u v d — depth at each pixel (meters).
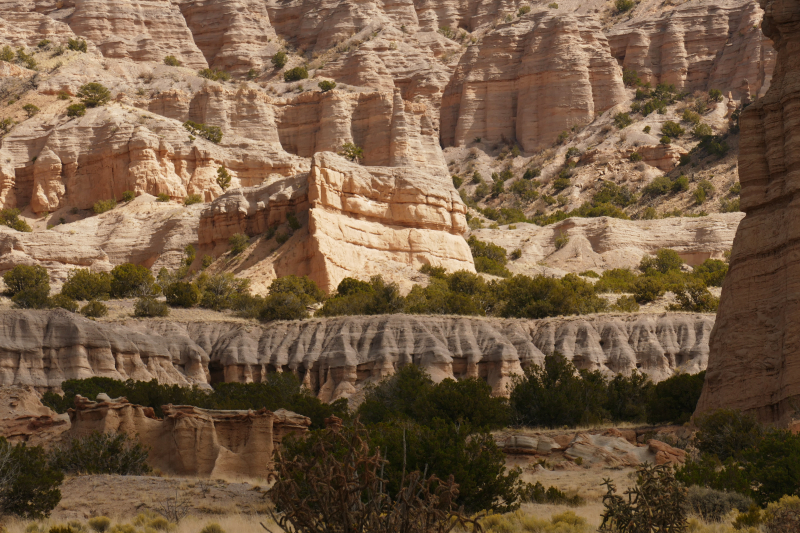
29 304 90.56
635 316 79.62
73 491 33.31
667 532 21.67
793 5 44.31
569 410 53.81
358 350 77.00
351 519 17.61
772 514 25.91
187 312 88.12
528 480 37.44
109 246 142.12
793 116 42.12
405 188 114.25
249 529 27.09
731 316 42.44
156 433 42.00
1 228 140.62
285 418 43.66
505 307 90.94
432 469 30.44
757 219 42.81
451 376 74.44
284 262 106.62
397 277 105.88
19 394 45.78
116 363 72.81
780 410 39.44
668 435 43.16
